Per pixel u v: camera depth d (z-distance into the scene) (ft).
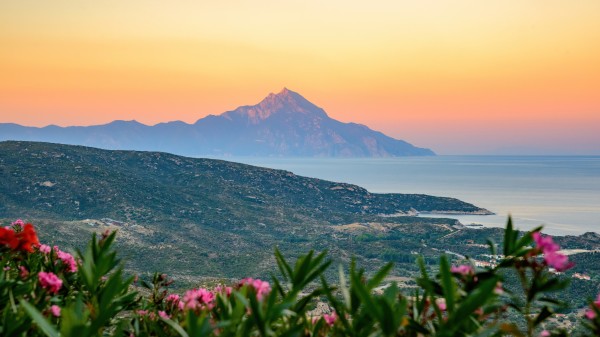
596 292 251.80
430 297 9.95
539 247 10.27
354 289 9.81
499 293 10.43
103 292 10.21
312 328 11.24
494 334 9.78
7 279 12.46
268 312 9.57
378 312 8.63
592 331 9.96
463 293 10.21
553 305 10.15
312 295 10.53
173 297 13.65
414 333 10.11
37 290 12.17
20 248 13.75
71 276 13.78
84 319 9.14
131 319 12.53
